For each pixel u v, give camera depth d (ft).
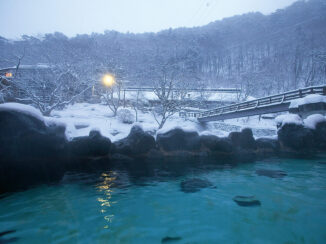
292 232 10.54
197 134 32.12
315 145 33.35
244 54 251.80
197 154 31.12
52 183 18.34
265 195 15.79
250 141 32.94
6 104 23.80
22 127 23.88
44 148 25.53
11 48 90.89
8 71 71.67
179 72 82.99
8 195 15.39
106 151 28.02
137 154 29.07
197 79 104.68
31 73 70.79
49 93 70.64
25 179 19.30
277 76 169.37
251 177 20.52
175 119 90.02
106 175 21.01
